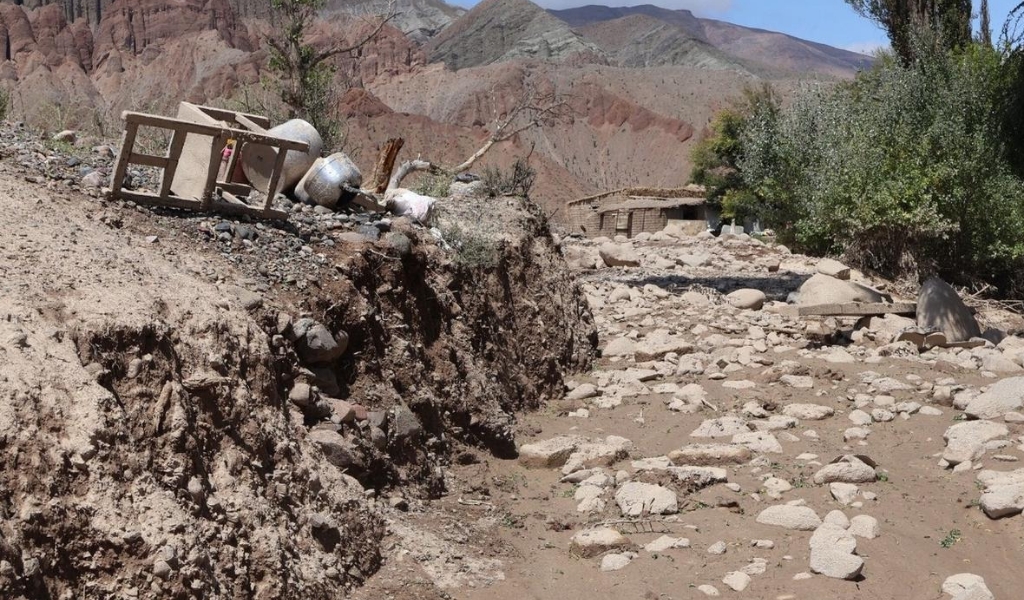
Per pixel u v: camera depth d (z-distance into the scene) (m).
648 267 20.59
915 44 24.02
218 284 6.95
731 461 8.58
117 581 4.60
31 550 4.38
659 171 162.75
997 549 6.88
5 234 6.06
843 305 14.48
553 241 12.17
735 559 6.68
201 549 4.88
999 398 9.46
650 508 7.41
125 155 7.59
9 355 4.88
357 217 9.03
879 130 22.36
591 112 175.50
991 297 21.66
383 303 8.27
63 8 186.38
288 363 6.86
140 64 181.12
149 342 5.56
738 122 50.19
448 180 12.22
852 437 9.33
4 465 4.48
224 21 190.25
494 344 9.78
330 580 5.66
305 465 6.12
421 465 7.61
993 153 21.59
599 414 10.33
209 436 5.61
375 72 197.25
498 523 7.25
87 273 5.91
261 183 8.91
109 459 4.83
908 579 6.42
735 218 41.59
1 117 11.95
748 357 12.37
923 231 20.91
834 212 21.75
